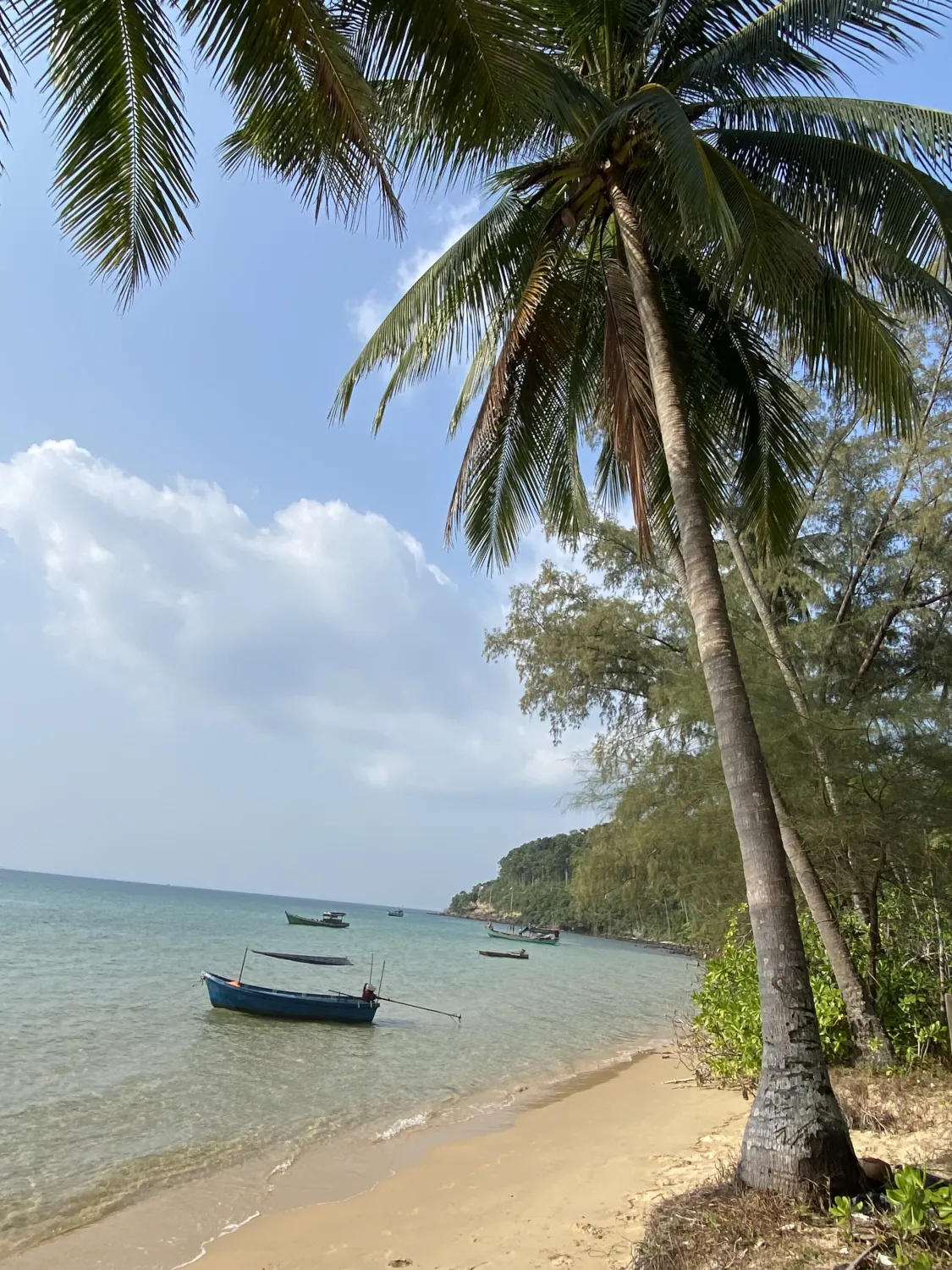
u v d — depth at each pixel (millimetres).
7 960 26938
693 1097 11578
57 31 4539
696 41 8250
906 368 7664
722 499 9406
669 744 15492
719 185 7031
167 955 32938
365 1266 6023
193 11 4695
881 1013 10547
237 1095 12094
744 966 11656
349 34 5117
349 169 5250
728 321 8953
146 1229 7094
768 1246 4445
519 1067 15562
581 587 20688
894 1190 4453
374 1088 13086
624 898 18078
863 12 6859
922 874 10945
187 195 5242
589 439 13047
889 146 7199
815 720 10836
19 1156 8953
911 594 13867
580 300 9180
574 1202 6949
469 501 9867
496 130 5414
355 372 9469
